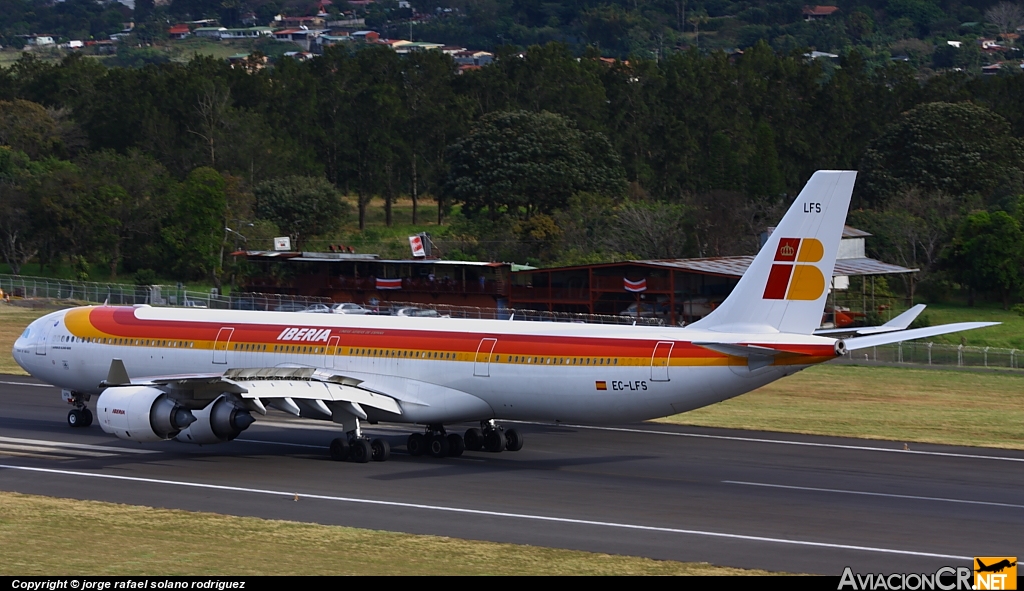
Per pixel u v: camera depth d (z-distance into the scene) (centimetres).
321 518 10444
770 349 11894
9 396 19225
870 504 11306
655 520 10488
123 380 13125
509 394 13575
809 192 12338
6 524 9869
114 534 9506
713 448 14788
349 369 14538
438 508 10956
